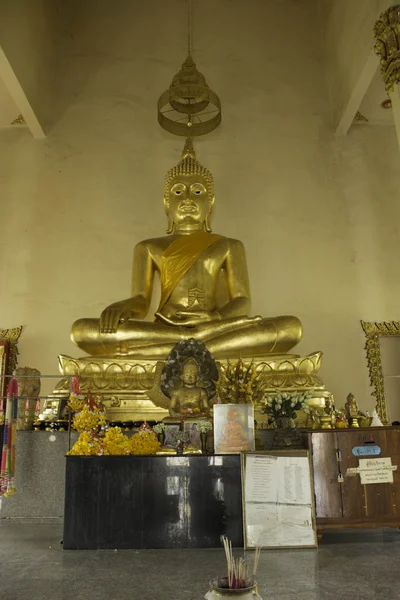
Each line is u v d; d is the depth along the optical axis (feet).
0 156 23.91
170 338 17.35
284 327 17.35
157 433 13.12
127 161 24.07
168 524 10.61
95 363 16.49
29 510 13.39
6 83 20.75
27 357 21.44
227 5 26.73
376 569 8.93
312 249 23.18
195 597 7.52
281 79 25.64
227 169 24.16
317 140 24.72
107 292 22.36
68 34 25.89
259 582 8.25
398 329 21.91
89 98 24.91
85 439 11.27
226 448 11.61
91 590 7.88
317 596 7.53
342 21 23.76
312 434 11.45
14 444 12.37
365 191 24.03
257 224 23.48
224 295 21.35
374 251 23.20
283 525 10.57
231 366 14.08
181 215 21.65
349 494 11.15
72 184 23.61
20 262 22.49
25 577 8.58
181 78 22.11
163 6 26.53
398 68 17.37
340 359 21.85
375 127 25.04
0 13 19.06
